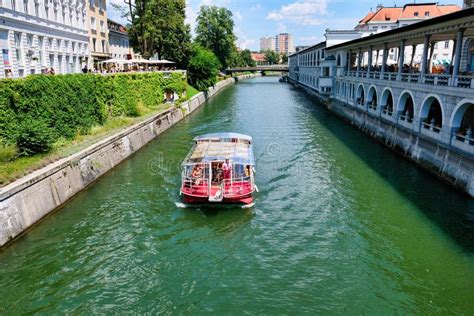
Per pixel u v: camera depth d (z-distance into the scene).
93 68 43.06
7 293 11.78
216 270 12.94
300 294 11.72
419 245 14.19
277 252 13.91
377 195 18.69
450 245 14.13
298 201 18.12
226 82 92.38
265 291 11.88
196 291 11.94
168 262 13.38
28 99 19.02
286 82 108.69
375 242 14.48
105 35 50.22
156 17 57.88
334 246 14.26
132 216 16.58
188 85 58.50
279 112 46.16
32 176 15.48
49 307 11.24
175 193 19.02
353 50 44.91
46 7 31.36
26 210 14.80
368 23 74.50
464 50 31.86
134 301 11.52
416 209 17.00
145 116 32.28
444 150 19.91
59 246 14.22
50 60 32.16
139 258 13.60
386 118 30.05
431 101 22.97
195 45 67.12
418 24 22.97
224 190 16.91
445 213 16.50
